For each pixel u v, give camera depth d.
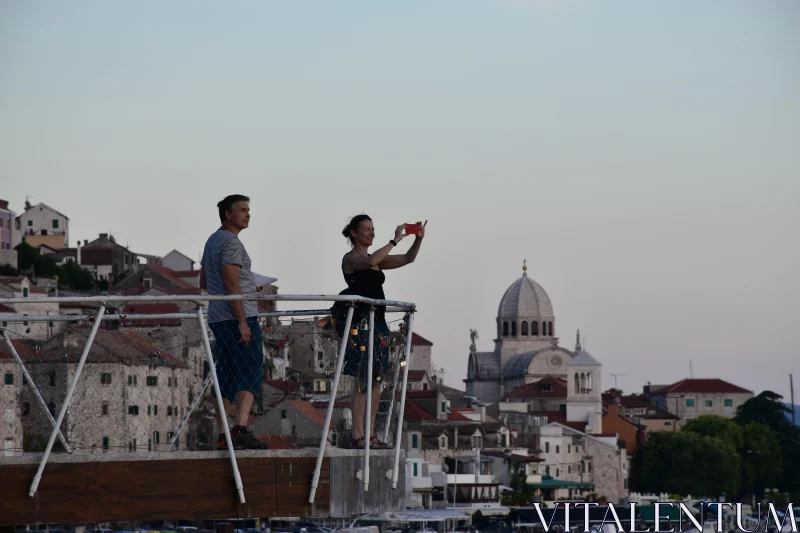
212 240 43.62
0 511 39.78
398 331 47.69
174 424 54.44
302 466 42.47
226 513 41.66
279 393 49.03
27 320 43.34
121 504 40.91
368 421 43.53
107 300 40.91
